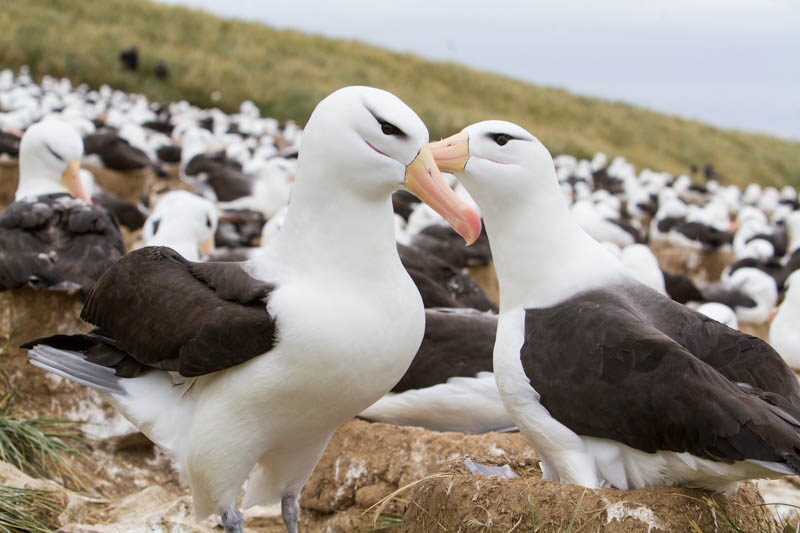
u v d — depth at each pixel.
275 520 5.57
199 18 42.84
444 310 6.27
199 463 3.95
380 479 5.27
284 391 3.80
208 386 3.94
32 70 33.53
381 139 3.80
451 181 18.23
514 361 3.99
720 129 52.00
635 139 45.12
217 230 11.43
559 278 4.16
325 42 45.97
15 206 6.46
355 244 3.84
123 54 35.12
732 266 14.52
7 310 6.36
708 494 3.79
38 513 4.96
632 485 3.84
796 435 3.26
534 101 46.09
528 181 4.18
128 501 5.50
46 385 6.28
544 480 3.79
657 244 18.61
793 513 5.24
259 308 3.80
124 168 17.06
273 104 35.88
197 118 29.00
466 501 3.84
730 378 3.80
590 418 3.70
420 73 46.06
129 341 4.00
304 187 3.91
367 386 3.92
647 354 3.57
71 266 6.23
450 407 5.69
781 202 27.38
